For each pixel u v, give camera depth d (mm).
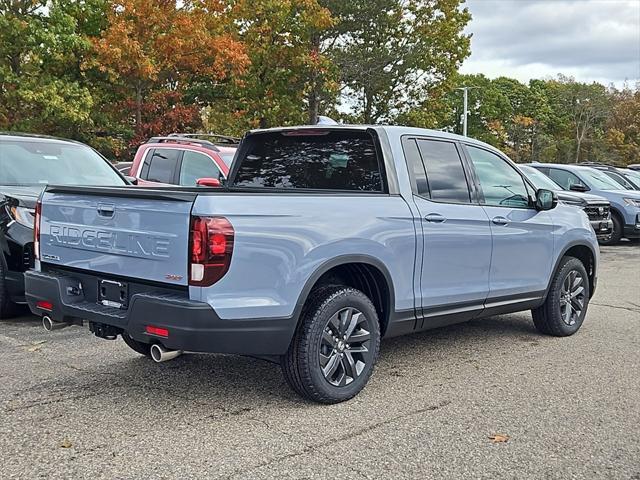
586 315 7961
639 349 6371
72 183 7836
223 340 4043
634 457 3906
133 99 23484
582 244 6965
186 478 3535
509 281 6098
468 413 4570
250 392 4910
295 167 5770
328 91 28312
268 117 26922
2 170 7480
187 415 4430
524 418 4492
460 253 5531
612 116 68812
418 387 5117
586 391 5086
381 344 6426
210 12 24094
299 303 4352
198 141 10398
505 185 6191
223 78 24297
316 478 3561
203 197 3984
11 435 4043
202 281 3949
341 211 4660
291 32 26531
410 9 31828
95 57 21500
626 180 17906
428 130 5641
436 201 5426
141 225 4207
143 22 21469
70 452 3822
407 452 3910
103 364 5523
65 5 21047
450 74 33281
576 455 3920
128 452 3836
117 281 4430
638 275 11359
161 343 4098
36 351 5863
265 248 4172
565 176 16281
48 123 21391
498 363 5824
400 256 5023
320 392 4574
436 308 5391
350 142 5414
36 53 20109
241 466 3684
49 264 4922
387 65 31547
